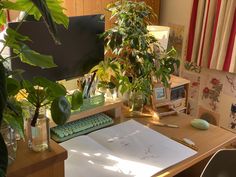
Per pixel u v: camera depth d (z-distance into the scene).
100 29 1.51
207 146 1.33
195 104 2.55
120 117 1.58
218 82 2.35
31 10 0.81
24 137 0.87
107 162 1.17
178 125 1.52
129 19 1.53
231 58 2.13
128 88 1.55
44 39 1.28
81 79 1.48
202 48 2.26
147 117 1.60
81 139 1.34
